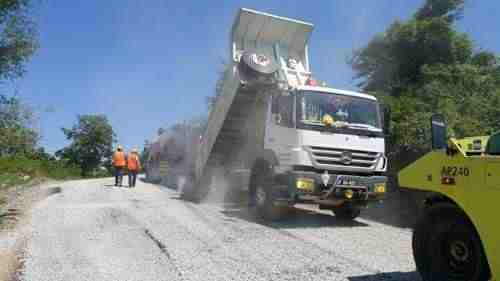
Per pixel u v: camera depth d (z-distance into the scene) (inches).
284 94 344.8
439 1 551.8
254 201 372.8
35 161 987.9
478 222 154.6
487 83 467.5
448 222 173.0
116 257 236.4
